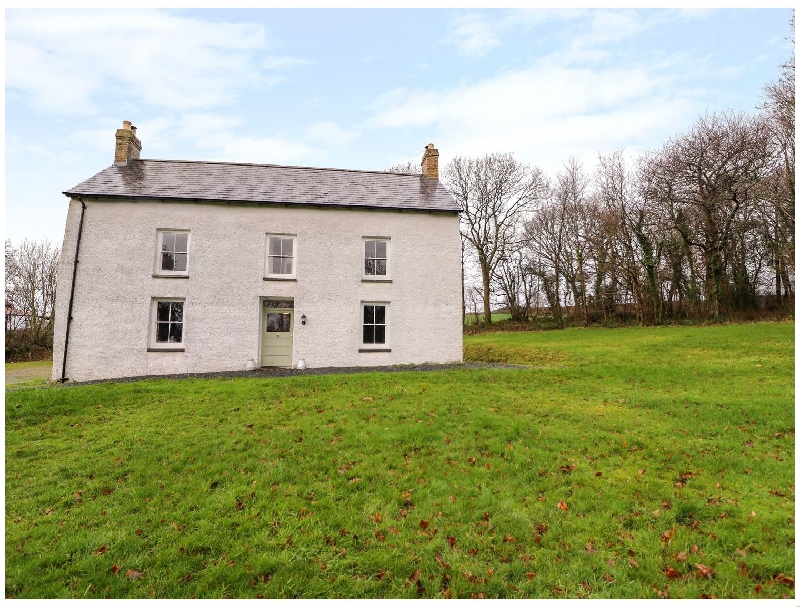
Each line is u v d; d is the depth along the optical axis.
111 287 13.52
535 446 6.35
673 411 8.06
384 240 15.60
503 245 38.28
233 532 4.26
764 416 7.54
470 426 7.22
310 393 9.62
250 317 14.27
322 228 15.07
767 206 28.17
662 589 3.38
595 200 36.41
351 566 3.75
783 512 4.38
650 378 11.34
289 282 14.66
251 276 14.41
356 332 14.88
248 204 14.60
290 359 14.98
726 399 8.74
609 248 33.91
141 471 5.68
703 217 30.44
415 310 15.29
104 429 7.38
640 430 6.97
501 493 4.94
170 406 8.67
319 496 4.97
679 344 18.00
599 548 3.90
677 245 31.61
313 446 6.42
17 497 5.10
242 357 14.10
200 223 14.30
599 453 6.05
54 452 6.45
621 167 35.19
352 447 6.39
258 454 6.16
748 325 23.47
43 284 35.19
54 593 3.45
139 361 13.45
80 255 13.48
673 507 4.51
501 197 38.62
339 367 14.37
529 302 41.66
